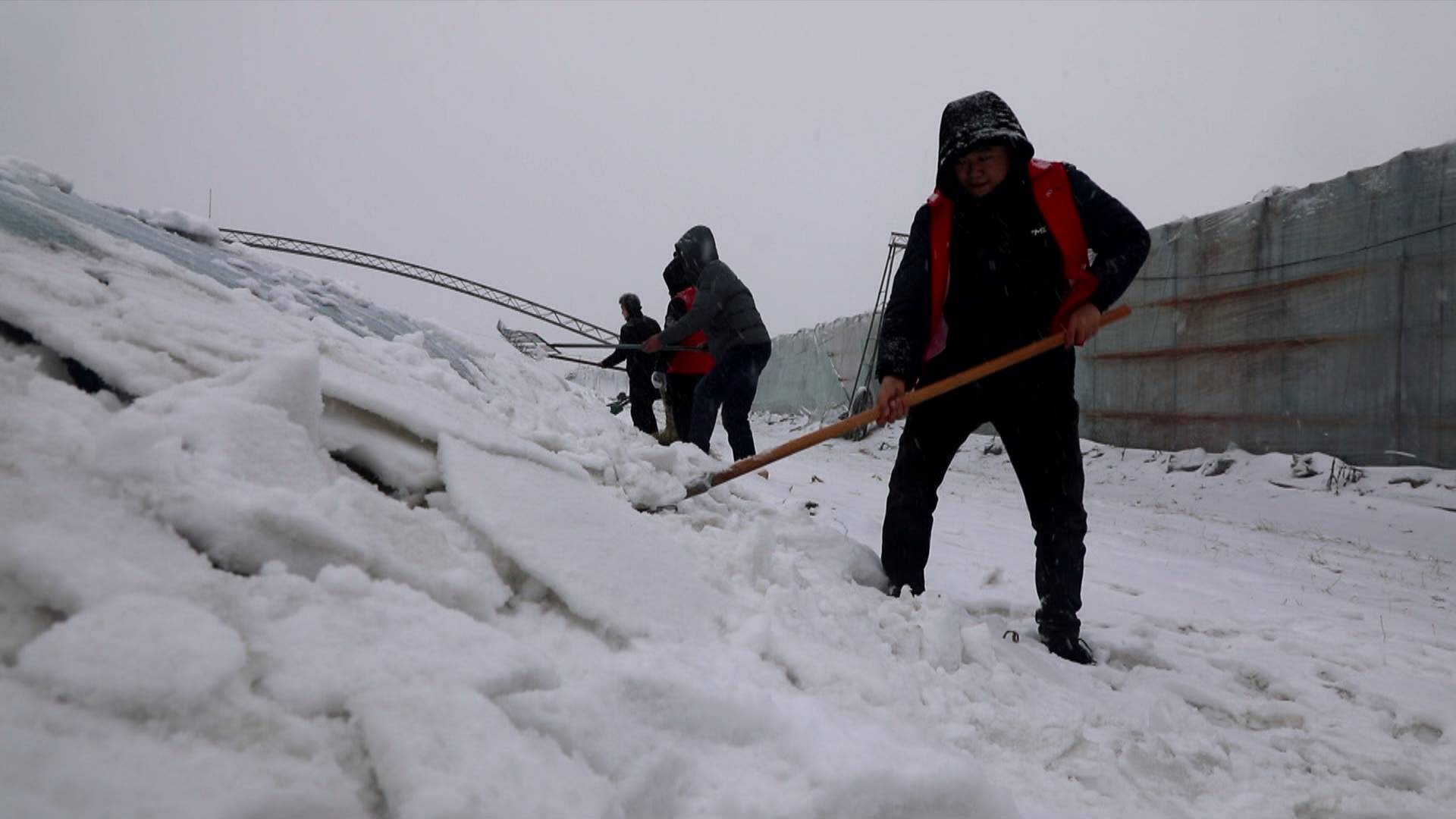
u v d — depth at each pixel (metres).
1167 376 12.98
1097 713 2.41
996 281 3.23
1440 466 9.62
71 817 0.97
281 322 2.89
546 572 1.91
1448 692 2.96
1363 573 6.49
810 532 3.37
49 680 1.12
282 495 1.61
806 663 2.01
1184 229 12.68
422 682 1.36
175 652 1.21
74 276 2.25
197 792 1.06
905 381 3.33
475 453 2.31
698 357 6.95
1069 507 3.21
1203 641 3.49
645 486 3.12
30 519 1.35
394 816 1.14
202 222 4.13
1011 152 3.13
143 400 1.75
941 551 5.01
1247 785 2.08
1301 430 11.02
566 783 1.26
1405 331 9.95
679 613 2.07
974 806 1.54
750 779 1.53
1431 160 9.75
